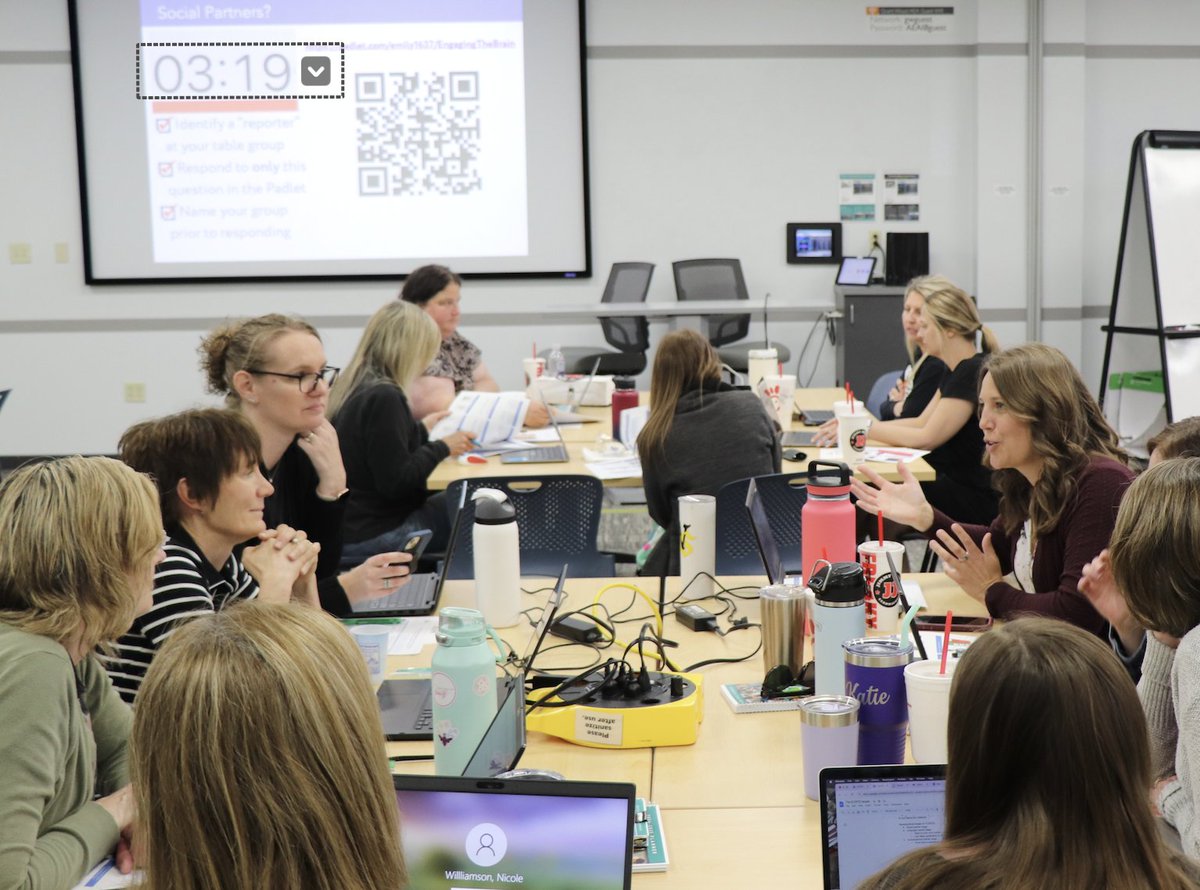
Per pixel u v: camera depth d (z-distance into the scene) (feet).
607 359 22.04
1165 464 5.51
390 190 22.81
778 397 14.44
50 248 22.74
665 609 8.00
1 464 23.24
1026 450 7.69
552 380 16.51
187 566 6.19
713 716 6.21
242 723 2.88
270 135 22.54
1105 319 23.95
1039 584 7.78
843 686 5.88
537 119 22.74
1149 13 23.06
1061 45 22.66
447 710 5.37
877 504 8.55
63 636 4.65
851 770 4.17
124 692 6.05
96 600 4.64
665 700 5.94
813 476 7.54
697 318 22.61
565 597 8.32
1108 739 3.02
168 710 2.91
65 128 22.40
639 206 23.18
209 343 8.41
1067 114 22.89
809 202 23.26
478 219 22.98
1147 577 5.35
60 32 22.13
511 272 23.15
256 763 2.88
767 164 23.15
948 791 3.24
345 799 2.97
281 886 2.88
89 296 22.86
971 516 12.64
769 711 6.26
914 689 5.18
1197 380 20.97
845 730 5.14
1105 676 3.08
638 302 22.59
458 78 22.58
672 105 22.93
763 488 10.32
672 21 22.68
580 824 4.09
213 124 22.48
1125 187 23.62
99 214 22.59
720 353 22.52
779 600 6.41
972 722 3.14
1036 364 7.60
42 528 4.57
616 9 22.58
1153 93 23.35
